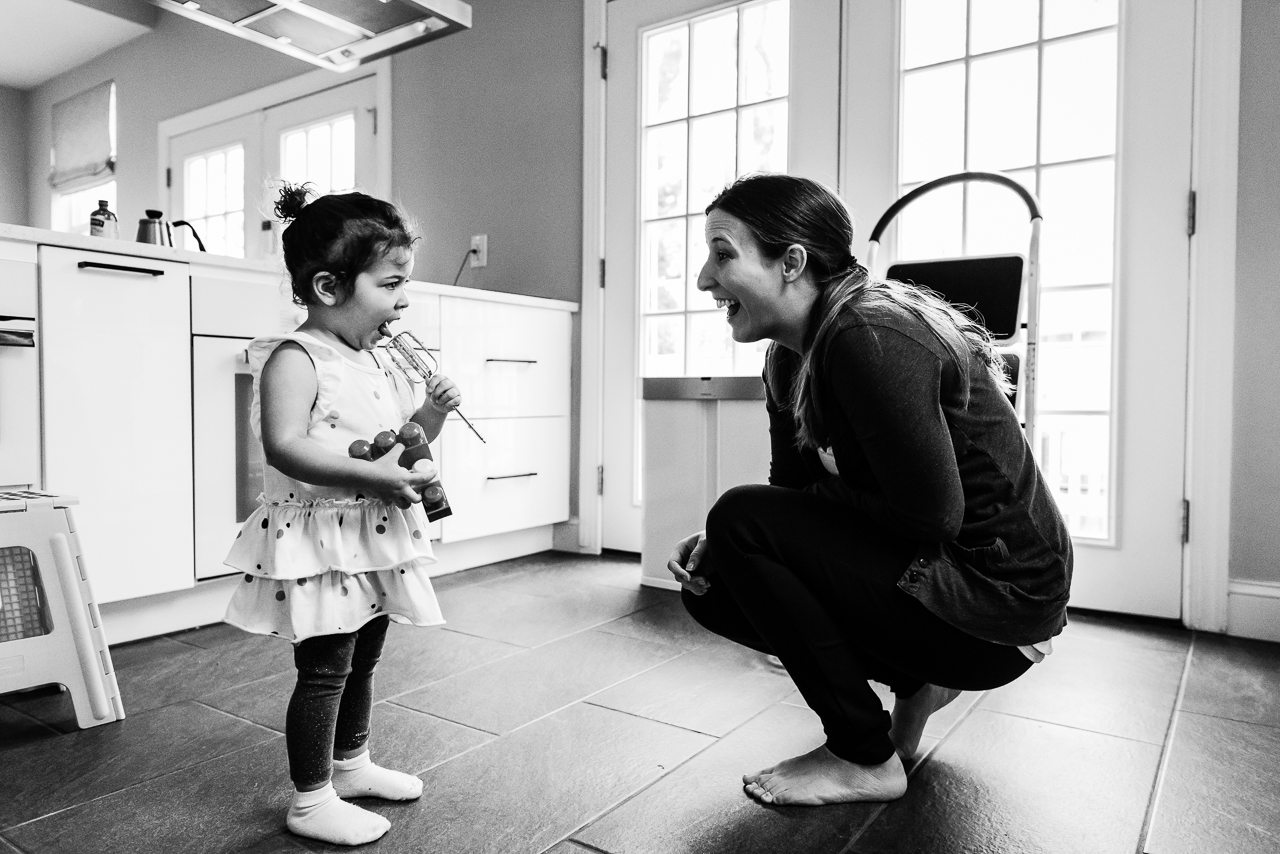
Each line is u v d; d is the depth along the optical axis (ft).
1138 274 6.96
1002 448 3.40
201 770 4.03
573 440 10.09
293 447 3.18
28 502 4.50
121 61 14.78
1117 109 6.99
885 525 3.38
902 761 4.16
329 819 3.34
